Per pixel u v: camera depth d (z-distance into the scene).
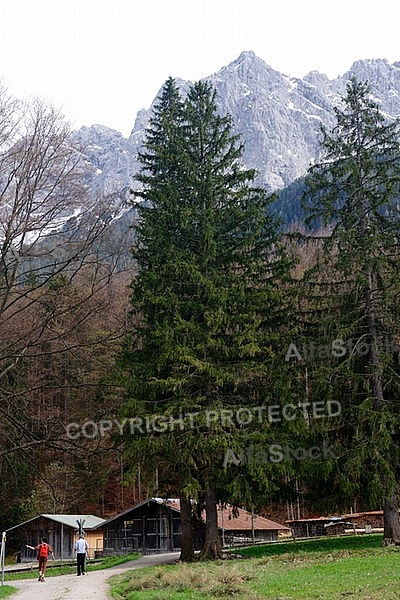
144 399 26.56
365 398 26.53
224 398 26.89
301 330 28.14
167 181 28.73
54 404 11.48
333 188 27.98
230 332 27.23
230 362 26.83
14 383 10.86
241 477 25.19
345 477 24.73
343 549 24.81
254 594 14.09
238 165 29.58
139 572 23.14
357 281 26.30
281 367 26.41
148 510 41.69
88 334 11.23
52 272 10.76
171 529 40.69
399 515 26.00
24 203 10.73
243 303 27.11
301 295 27.52
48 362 10.98
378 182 27.19
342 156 28.03
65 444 10.54
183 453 24.38
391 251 26.75
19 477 11.50
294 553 24.38
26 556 46.44
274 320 28.50
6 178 10.84
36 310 10.98
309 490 27.12
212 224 27.89
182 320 25.56
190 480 24.44
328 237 27.20
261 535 44.62
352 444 25.73
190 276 26.69
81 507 52.16
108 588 18.77
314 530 44.41
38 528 46.44
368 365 25.92
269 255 28.86
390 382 26.09
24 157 10.87
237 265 29.38
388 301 25.34
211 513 25.92
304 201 28.42
